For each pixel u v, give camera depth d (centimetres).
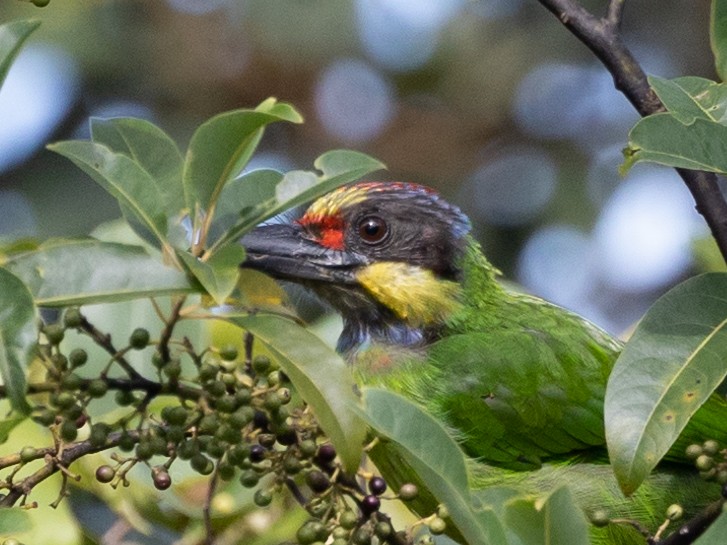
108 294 590
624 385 668
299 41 2003
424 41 2098
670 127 662
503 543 558
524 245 2019
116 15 2025
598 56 820
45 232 1888
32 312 547
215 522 915
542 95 2127
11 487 609
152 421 697
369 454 961
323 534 629
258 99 2048
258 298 717
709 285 683
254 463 648
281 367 634
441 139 2088
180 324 889
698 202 809
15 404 542
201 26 2019
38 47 1986
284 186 659
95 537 934
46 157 1969
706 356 670
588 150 2098
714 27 745
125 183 626
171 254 620
